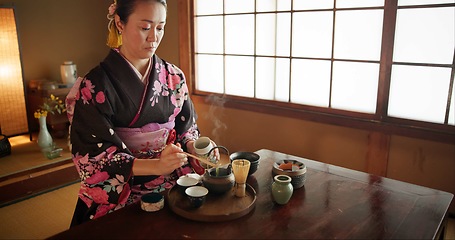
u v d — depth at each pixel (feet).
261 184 5.34
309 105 10.98
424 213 4.54
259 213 4.43
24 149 11.60
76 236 3.92
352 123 10.03
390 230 4.12
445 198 4.97
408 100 9.20
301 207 4.62
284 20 11.11
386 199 4.91
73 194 10.04
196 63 13.84
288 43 11.18
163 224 4.17
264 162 6.36
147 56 5.04
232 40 12.59
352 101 10.19
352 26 9.77
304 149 11.26
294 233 4.01
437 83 8.70
